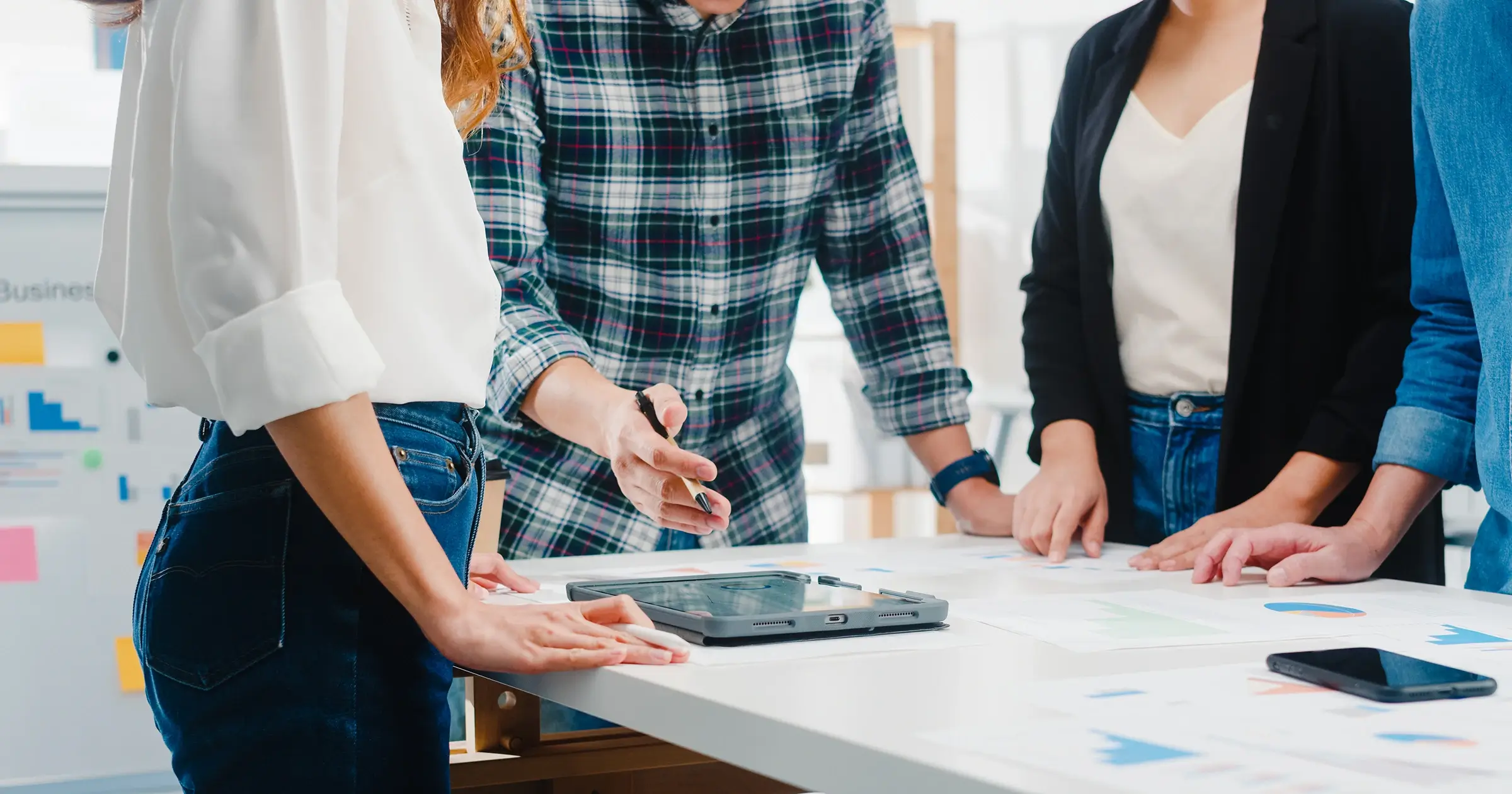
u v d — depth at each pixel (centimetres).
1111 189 150
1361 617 87
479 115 97
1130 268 149
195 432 201
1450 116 107
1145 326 149
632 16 139
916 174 160
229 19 70
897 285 159
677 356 150
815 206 154
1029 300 162
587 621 74
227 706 72
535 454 147
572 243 144
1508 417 103
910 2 373
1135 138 150
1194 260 145
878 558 127
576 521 147
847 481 352
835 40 148
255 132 69
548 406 121
